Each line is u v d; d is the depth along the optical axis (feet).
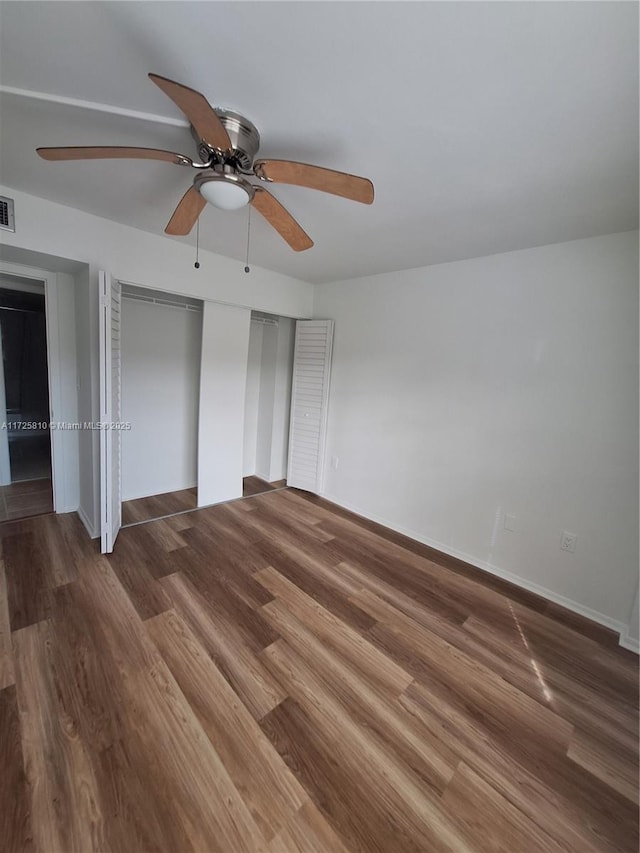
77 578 7.39
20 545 8.48
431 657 6.05
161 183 6.15
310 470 12.93
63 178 6.11
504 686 5.58
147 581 7.47
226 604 6.94
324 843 3.56
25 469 13.37
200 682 5.20
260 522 10.68
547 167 4.86
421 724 4.86
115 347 8.23
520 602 7.73
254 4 2.86
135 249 8.36
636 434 6.77
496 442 8.55
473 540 9.09
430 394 9.68
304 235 5.70
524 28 2.90
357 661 5.83
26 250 6.98
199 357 12.64
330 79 3.58
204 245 9.05
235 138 4.25
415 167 5.07
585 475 7.36
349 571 8.43
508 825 3.83
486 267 8.46
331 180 4.12
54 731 4.39
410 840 3.64
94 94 4.05
